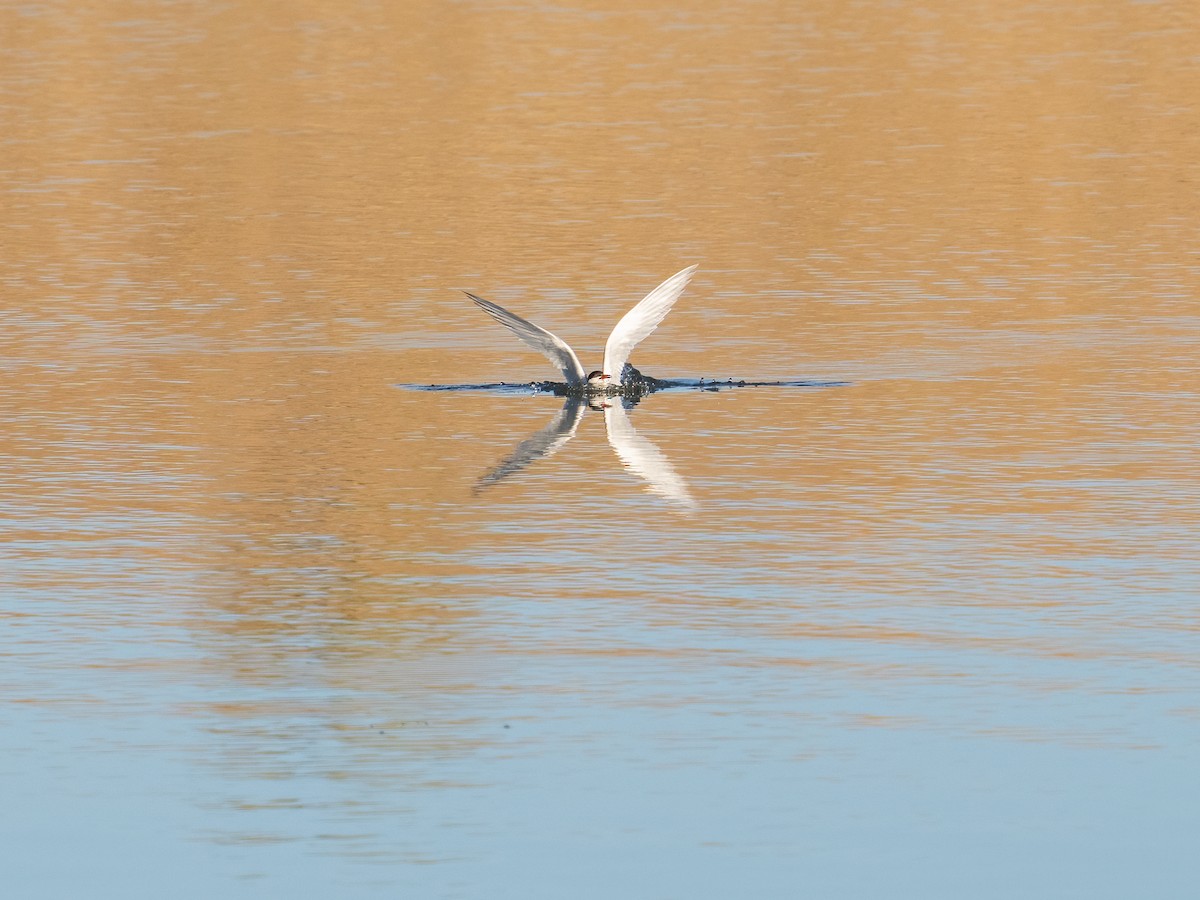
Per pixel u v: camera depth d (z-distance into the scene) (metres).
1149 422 21.05
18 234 33.94
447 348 25.91
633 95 48.34
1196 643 13.61
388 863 10.38
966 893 10.05
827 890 10.08
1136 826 10.75
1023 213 35.22
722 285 29.78
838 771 11.48
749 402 22.55
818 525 17.03
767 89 48.97
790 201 36.47
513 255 32.09
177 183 38.66
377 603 14.78
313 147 42.41
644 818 10.88
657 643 13.75
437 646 13.73
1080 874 10.23
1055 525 16.89
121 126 44.94
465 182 38.69
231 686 12.94
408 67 52.78
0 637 14.01
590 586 15.20
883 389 23.09
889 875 10.23
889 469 19.12
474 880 10.19
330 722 12.28
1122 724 12.12
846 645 13.66
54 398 22.78
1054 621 14.16
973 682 12.89
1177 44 55.00
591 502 18.00
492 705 12.52
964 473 18.89
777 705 12.51
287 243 33.22
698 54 54.44
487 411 22.28
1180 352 24.88
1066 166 39.69
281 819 10.90
